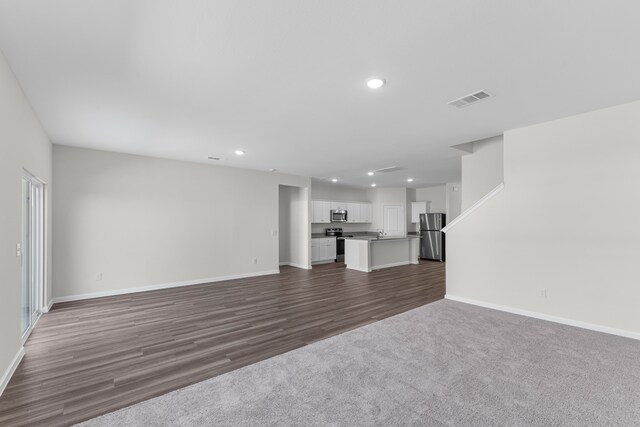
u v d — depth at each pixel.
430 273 7.25
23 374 2.44
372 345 2.96
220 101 2.99
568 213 3.49
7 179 2.33
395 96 2.88
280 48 2.09
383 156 5.43
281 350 2.88
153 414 1.93
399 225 10.27
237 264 6.56
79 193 4.76
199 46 2.06
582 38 1.96
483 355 2.72
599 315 3.28
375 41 2.00
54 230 4.54
